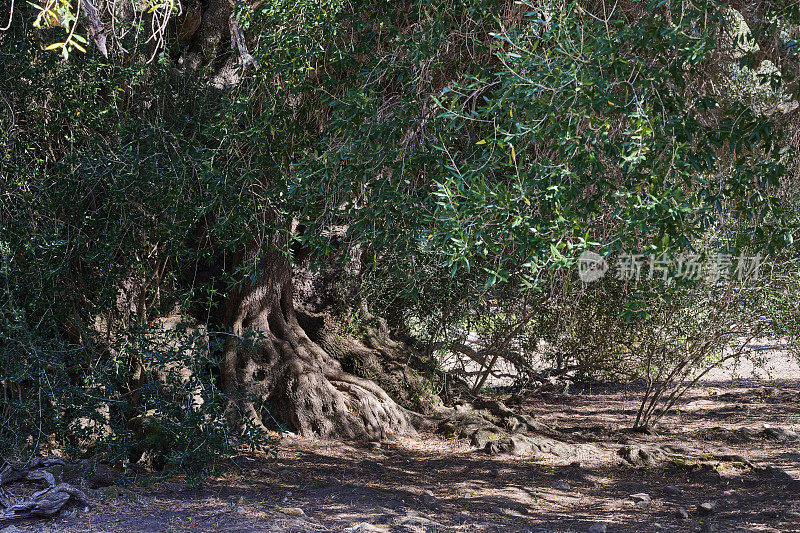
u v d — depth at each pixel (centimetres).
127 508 592
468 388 1262
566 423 1205
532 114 403
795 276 862
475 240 404
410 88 525
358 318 1167
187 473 704
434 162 488
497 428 1063
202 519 570
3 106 720
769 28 473
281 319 1048
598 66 399
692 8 408
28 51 730
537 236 390
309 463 855
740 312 933
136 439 771
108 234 726
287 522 566
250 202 630
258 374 985
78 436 704
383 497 704
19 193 721
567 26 416
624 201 466
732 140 416
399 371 1129
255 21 606
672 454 948
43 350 691
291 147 610
